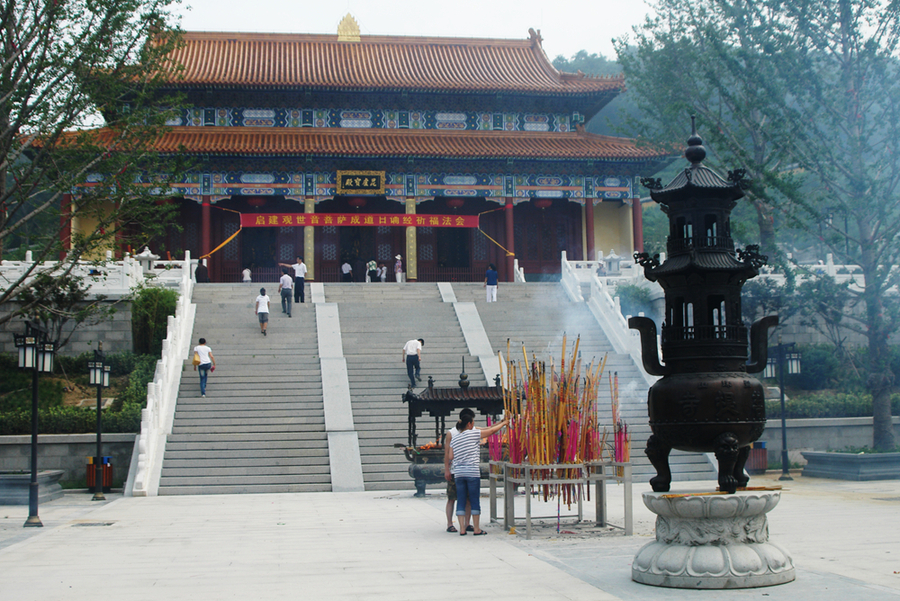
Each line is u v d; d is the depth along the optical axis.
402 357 29.11
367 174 48.34
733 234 28.42
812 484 21.73
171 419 23.86
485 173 49.69
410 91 49.84
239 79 48.38
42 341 16.72
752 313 29.72
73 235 20.72
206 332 30.36
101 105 20.59
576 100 52.59
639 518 14.98
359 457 22.31
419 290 37.72
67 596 8.91
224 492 20.97
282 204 50.66
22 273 30.23
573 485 13.75
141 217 22.09
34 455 15.57
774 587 8.77
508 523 13.41
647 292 34.12
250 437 23.36
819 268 34.16
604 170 50.66
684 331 10.02
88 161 21.03
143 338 30.27
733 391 9.61
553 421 12.95
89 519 16.08
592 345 30.95
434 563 10.53
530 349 30.45
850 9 25.39
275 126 50.44
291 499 19.36
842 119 26.12
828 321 27.34
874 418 25.78
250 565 10.66
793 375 31.30
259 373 27.27
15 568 10.68
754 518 9.21
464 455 13.06
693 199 10.23
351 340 30.53
